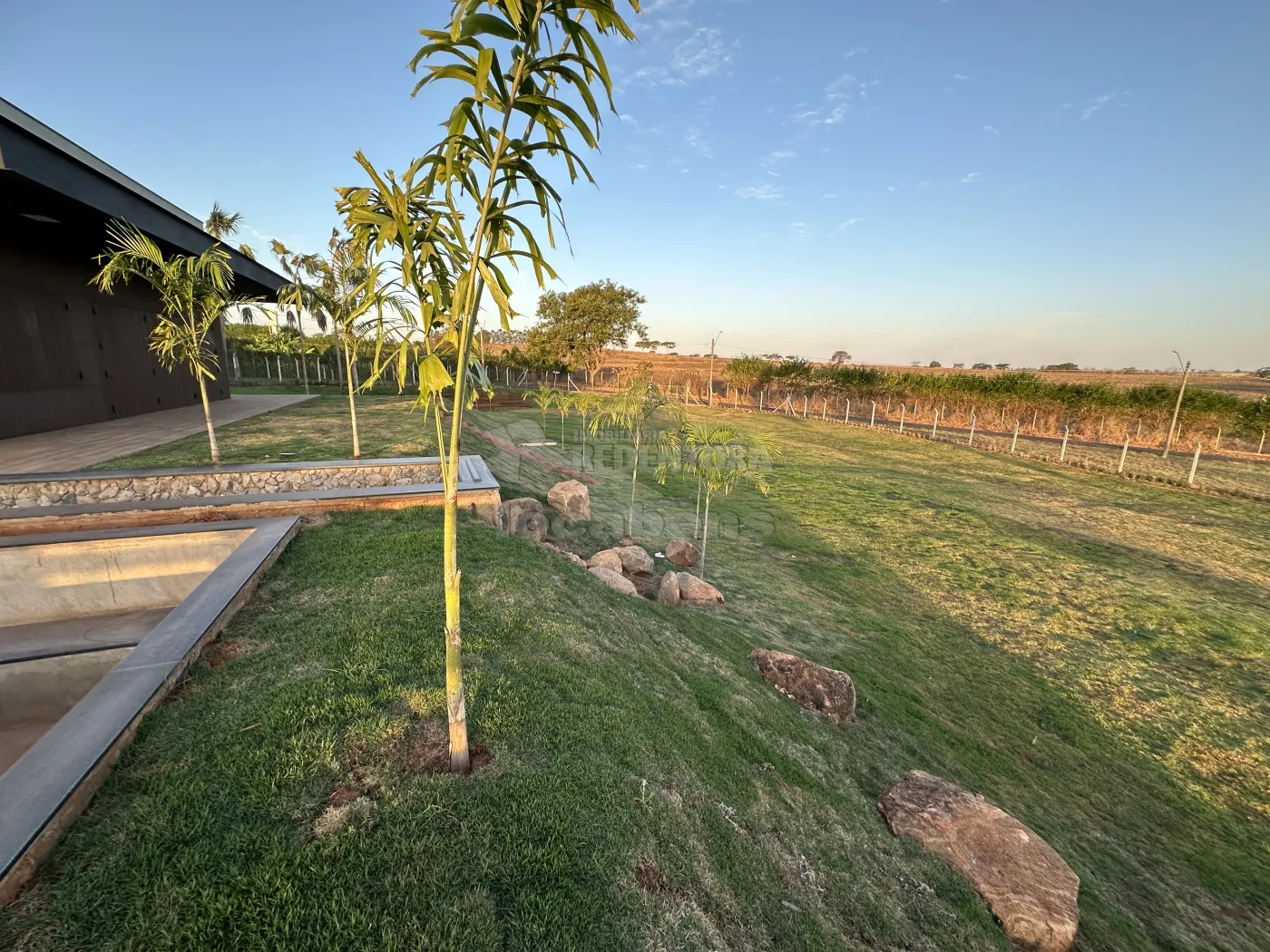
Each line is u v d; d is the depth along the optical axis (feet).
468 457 35.37
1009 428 103.45
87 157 34.37
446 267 8.38
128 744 8.96
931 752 19.34
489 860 7.50
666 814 9.73
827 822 12.97
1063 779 19.67
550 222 7.98
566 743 10.45
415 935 6.33
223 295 27.76
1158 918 14.34
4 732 16.01
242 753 8.88
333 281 29.19
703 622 24.70
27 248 36.68
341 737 9.45
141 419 47.52
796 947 8.78
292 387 97.66
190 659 11.49
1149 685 25.58
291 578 16.80
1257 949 13.99
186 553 19.88
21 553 18.28
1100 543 44.62
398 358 8.40
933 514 50.52
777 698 19.12
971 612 32.04
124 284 47.83
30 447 32.99
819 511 49.73
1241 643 29.40
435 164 6.93
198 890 6.51
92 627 18.57
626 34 6.80
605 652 15.60
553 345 140.15
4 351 35.24
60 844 7.04
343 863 7.10
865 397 124.67
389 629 13.60
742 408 139.44
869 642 27.32
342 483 29.66
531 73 6.75
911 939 10.41
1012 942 11.65
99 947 5.81
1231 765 20.85
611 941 6.93
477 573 18.33
